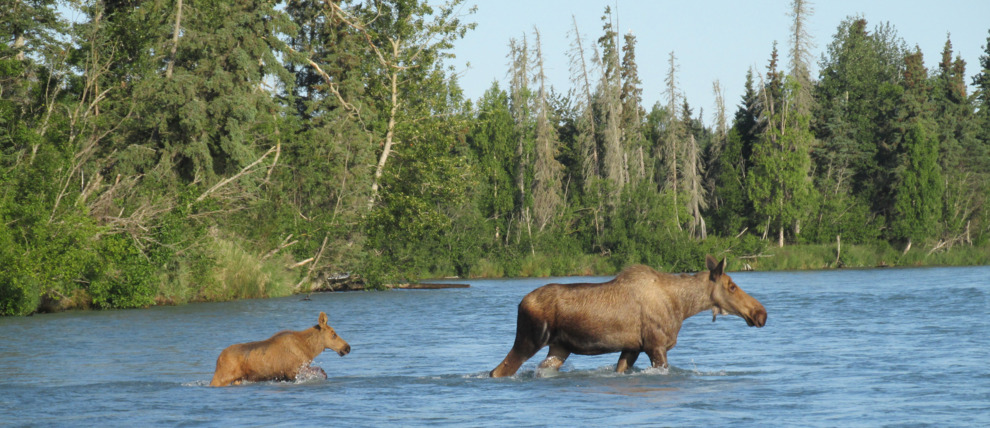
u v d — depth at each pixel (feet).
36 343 211.20
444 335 228.63
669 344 140.46
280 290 452.76
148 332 242.17
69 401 120.47
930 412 108.47
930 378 136.67
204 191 427.74
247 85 469.16
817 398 119.44
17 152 362.94
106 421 106.42
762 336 211.20
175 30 460.14
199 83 443.32
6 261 310.04
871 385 130.52
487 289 530.27
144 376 149.07
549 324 139.44
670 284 140.56
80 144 414.00
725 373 144.36
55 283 338.34
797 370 148.36
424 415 109.40
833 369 148.87
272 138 480.23
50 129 389.39
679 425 101.45
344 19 570.87
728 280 141.08
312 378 140.05
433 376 145.18
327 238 493.77
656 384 132.36
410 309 344.49
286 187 508.12
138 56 449.89
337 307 359.66
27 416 109.70
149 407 115.55
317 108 566.77
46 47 449.89
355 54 575.38
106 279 361.10
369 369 156.15
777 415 107.14
